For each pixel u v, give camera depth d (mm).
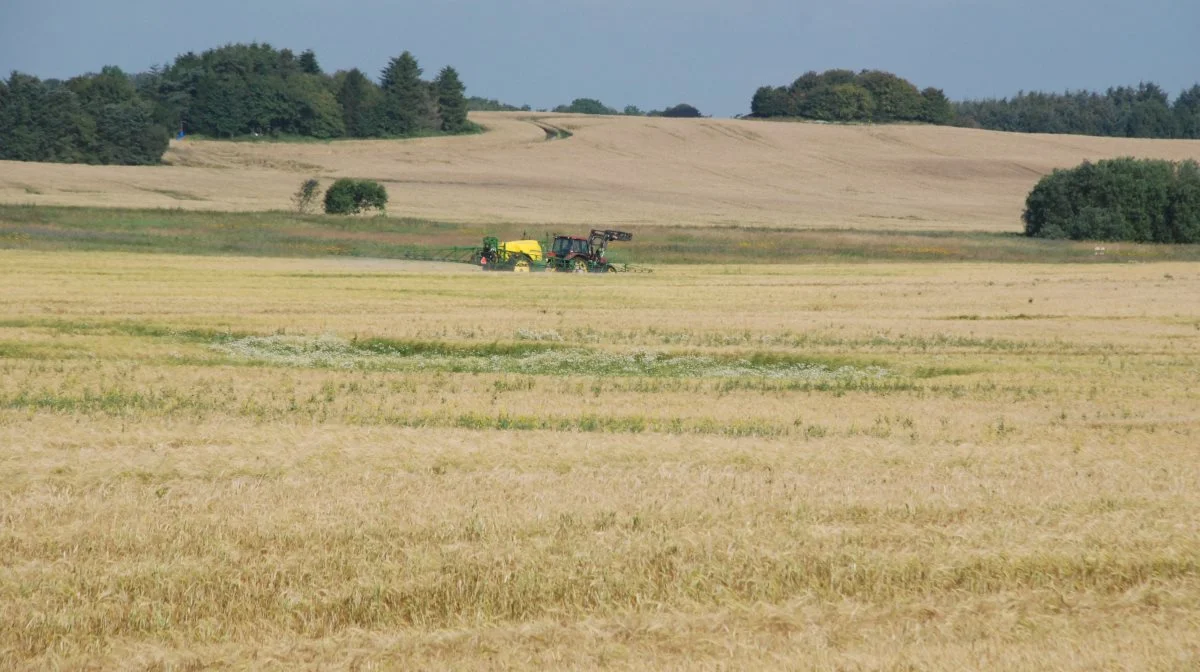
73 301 130625
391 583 35625
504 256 199750
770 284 177750
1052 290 169875
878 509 44719
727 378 90812
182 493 46438
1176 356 107500
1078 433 67438
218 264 189125
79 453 54438
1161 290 169500
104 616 33531
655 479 50156
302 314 125938
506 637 32500
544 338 112312
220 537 39469
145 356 95812
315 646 32000
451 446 57594
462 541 39625
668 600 35375
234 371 87625
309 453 55406
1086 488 49250
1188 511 45219
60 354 94750
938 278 191000
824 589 36500
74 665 30859
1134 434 67312
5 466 51062
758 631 33219
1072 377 93562
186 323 115375
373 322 120000
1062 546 39906
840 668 29875
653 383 86188
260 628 33281
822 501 45688
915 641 32250
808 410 75000
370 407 73125
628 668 30234
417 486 47844
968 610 34812
